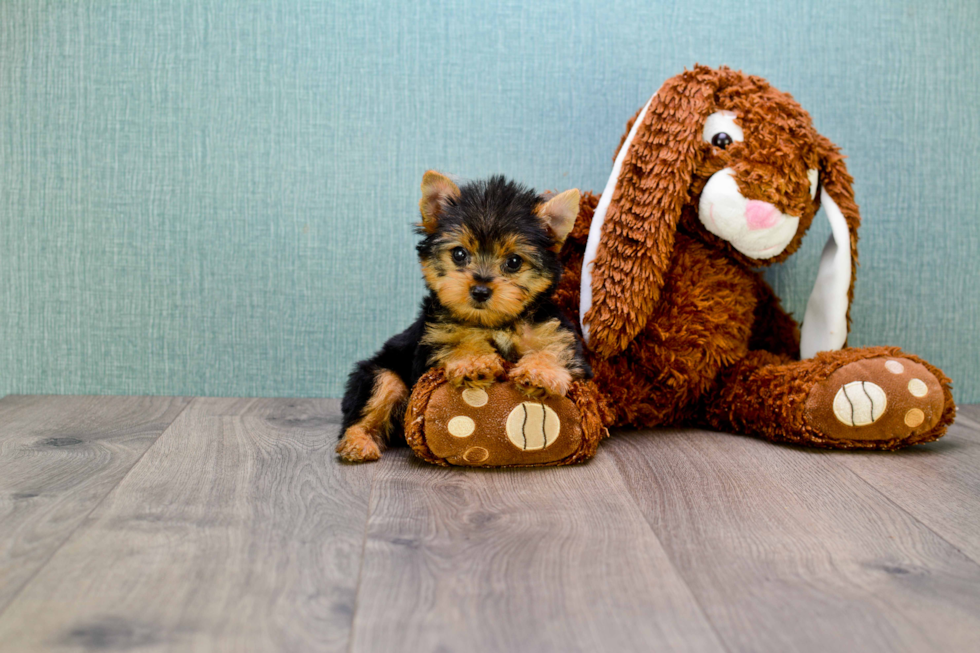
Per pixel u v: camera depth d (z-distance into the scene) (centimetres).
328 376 248
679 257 212
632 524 144
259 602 112
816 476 174
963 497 160
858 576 123
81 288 242
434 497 158
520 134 241
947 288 248
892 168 245
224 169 239
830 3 239
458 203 183
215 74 236
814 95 242
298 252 243
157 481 166
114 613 108
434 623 107
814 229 245
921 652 101
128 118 236
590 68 240
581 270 212
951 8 241
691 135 197
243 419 220
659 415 217
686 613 110
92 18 232
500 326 182
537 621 108
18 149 236
